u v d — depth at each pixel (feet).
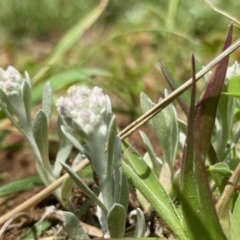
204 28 1.85
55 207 0.73
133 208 0.70
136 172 0.61
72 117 0.52
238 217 0.54
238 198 0.55
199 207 0.52
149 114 0.63
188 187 0.52
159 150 1.00
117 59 1.62
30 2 2.92
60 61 1.47
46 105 0.66
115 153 0.56
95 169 0.55
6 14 2.89
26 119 0.66
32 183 0.73
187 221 0.50
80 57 1.74
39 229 0.69
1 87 0.65
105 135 0.53
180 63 1.44
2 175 1.00
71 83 1.13
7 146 1.03
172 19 1.50
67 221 0.54
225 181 0.60
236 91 0.60
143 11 2.22
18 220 0.72
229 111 0.63
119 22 2.38
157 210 0.55
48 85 0.66
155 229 0.65
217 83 0.55
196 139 0.47
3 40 2.50
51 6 2.94
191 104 0.51
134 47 1.68
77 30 1.40
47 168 0.68
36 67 1.42
